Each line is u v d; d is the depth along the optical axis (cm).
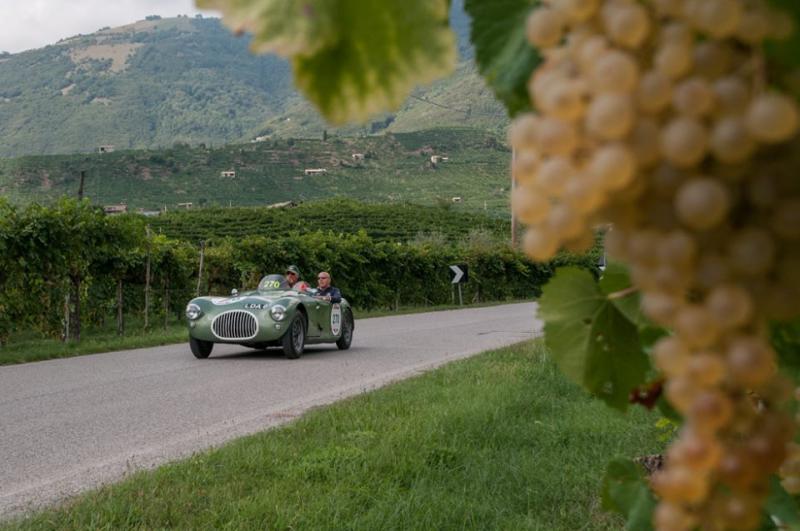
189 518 463
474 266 3606
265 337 1313
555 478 534
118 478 599
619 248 51
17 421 834
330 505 478
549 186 49
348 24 53
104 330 2034
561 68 51
